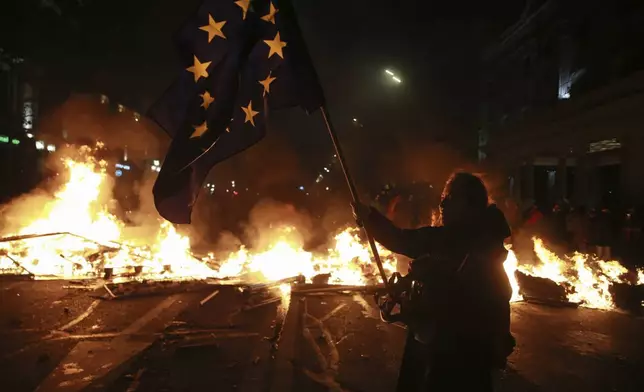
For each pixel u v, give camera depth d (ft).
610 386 18.02
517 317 28.32
